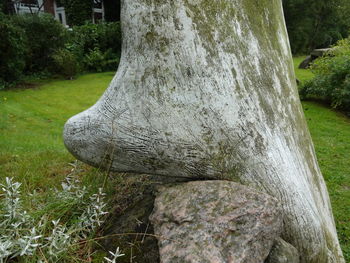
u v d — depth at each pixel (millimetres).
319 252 1830
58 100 7227
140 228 1733
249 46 1796
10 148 3951
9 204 1748
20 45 8398
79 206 1966
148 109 1744
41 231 1687
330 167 4004
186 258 1352
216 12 1730
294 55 19672
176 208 1550
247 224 1449
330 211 2113
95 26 12094
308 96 7262
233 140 1724
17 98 7242
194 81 1714
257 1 1871
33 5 17688
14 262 1574
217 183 1641
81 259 1648
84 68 11289
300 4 18938
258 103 1771
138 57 1771
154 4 1702
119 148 1810
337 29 22266
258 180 1737
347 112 6348
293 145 1875
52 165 3314
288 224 1762
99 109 1869
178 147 1733
